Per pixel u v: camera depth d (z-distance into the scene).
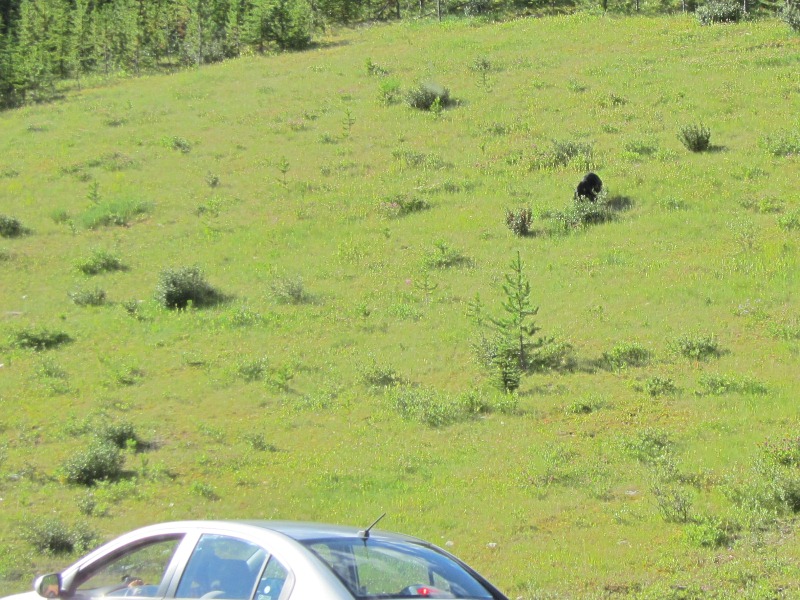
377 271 24.84
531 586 9.37
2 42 54.03
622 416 15.57
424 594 4.70
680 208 26.59
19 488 13.71
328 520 11.91
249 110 41.34
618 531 11.12
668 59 42.25
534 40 48.81
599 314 20.66
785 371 17.20
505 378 17.03
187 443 15.56
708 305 20.70
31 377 19.25
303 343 20.61
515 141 33.84
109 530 12.01
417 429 15.71
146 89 48.22
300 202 30.41
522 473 13.29
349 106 40.50
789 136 30.41
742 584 9.01
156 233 29.03
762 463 12.57
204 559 5.10
